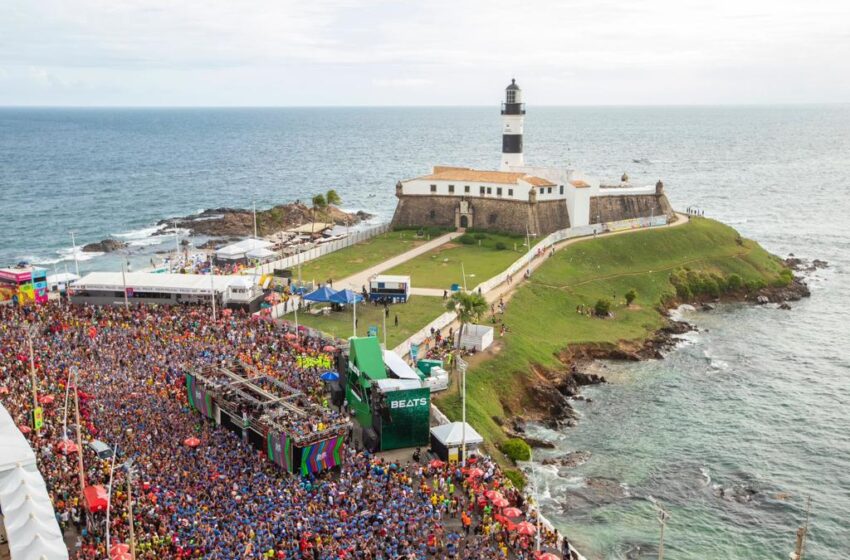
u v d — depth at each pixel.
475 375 85.75
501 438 76.88
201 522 48.69
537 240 139.75
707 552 60.94
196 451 59.66
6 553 45.34
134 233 197.00
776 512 67.06
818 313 127.56
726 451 78.50
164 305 100.56
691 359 105.38
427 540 49.78
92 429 61.00
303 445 56.88
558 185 147.75
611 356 104.75
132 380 72.44
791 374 100.19
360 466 59.62
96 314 92.62
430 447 67.00
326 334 90.56
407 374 69.38
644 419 86.31
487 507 55.06
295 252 137.00
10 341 80.44
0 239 188.00
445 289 111.44
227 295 100.56
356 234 145.88
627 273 132.00
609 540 61.88
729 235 156.75
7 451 47.72
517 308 108.50
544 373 93.75
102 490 49.66
